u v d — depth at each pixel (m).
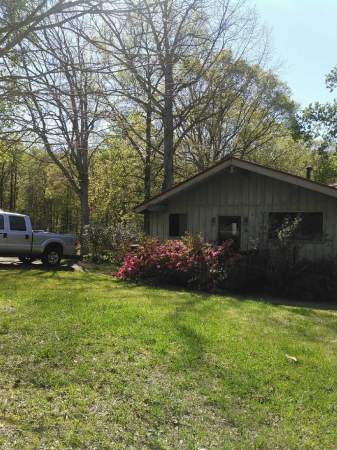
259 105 28.95
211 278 11.26
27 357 5.09
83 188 20.69
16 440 3.30
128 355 5.22
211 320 7.23
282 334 6.57
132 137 21.92
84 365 4.85
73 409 3.85
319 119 30.19
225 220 13.79
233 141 30.02
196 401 4.10
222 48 18.67
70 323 6.61
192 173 29.27
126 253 13.77
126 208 29.14
